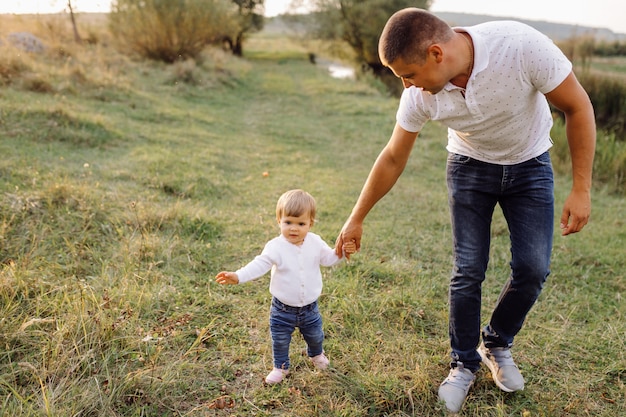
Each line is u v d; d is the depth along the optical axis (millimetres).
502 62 2229
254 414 2574
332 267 4234
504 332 2783
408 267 4410
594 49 15227
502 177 2555
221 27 24203
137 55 19359
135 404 2504
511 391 2803
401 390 2756
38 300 3113
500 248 5125
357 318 3453
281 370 2811
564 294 4176
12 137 6789
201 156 7758
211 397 2666
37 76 9875
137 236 4430
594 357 3230
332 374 2861
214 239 4719
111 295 3340
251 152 8898
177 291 3648
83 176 5766
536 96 2398
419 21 2154
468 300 2654
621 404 2814
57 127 7422
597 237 5703
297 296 2689
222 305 3533
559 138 9945
